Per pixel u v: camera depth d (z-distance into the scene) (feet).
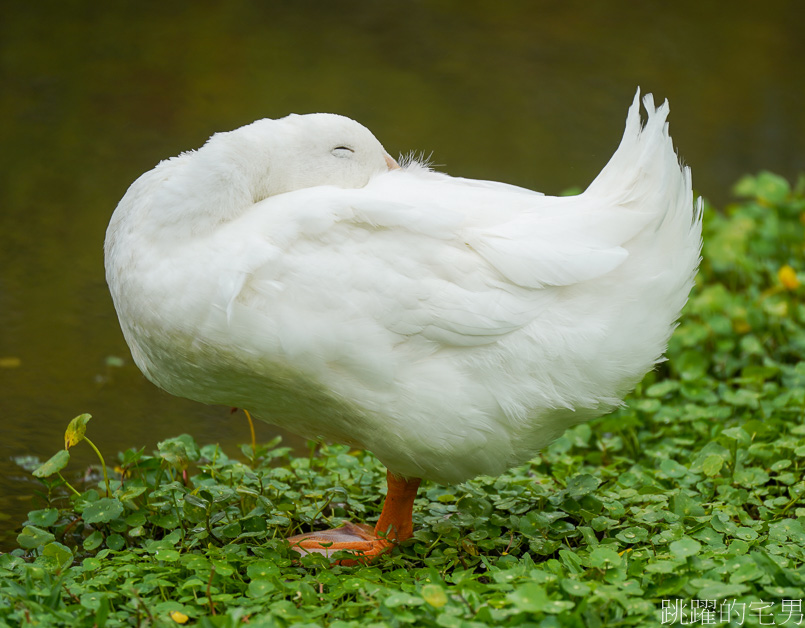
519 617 13.43
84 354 25.75
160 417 23.70
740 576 14.48
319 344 15.38
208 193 15.85
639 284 16.40
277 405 17.03
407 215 15.80
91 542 16.94
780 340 26.81
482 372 15.92
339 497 18.89
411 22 51.78
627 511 18.67
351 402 15.89
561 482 20.21
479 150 38.55
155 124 38.34
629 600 14.16
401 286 15.58
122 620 14.15
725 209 35.27
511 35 51.13
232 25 49.19
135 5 50.39
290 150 17.52
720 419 23.06
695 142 40.98
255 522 17.31
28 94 39.88
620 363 16.35
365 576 15.60
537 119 41.98
